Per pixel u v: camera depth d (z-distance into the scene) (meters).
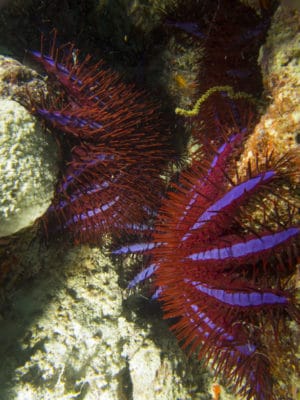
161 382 0.47
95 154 0.42
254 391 0.35
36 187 0.37
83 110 0.40
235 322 0.33
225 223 0.32
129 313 0.51
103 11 0.55
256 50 0.41
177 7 0.47
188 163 0.52
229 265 0.32
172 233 0.35
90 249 0.51
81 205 0.43
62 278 0.49
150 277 0.49
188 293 0.34
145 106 0.49
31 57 0.54
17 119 0.37
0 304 0.45
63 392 0.43
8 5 0.52
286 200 0.31
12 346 0.43
